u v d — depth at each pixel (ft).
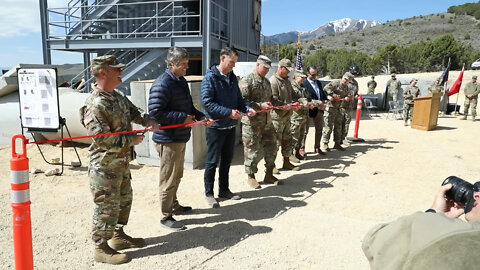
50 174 17.94
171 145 11.09
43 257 9.75
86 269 9.17
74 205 13.89
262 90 15.02
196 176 17.94
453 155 23.06
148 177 17.85
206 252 10.13
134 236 11.10
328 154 23.29
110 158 8.98
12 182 6.92
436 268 2.67
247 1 48.21
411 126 35.42
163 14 42.73
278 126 17.12
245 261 9.68
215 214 12.99
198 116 12.47
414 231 3.17
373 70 191.52
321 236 11.21
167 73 10.93
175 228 11.57
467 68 179.93
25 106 17.26
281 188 16.07
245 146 15.65
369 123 39.17
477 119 43.04
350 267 9.45
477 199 3.88
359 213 13.30
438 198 4.48
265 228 11.76
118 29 40.68
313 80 21.40
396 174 18.57
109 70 8.72
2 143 25.53
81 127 22.93
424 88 52.65
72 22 38.70
